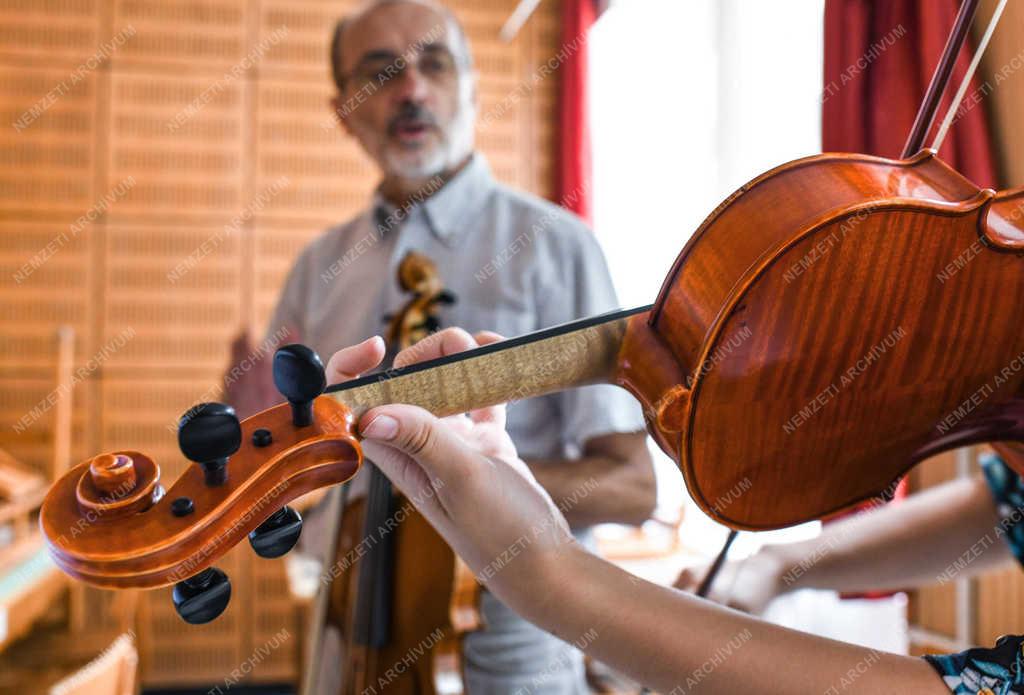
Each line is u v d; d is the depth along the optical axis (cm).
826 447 79
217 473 57
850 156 81
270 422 63
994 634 193
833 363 75
